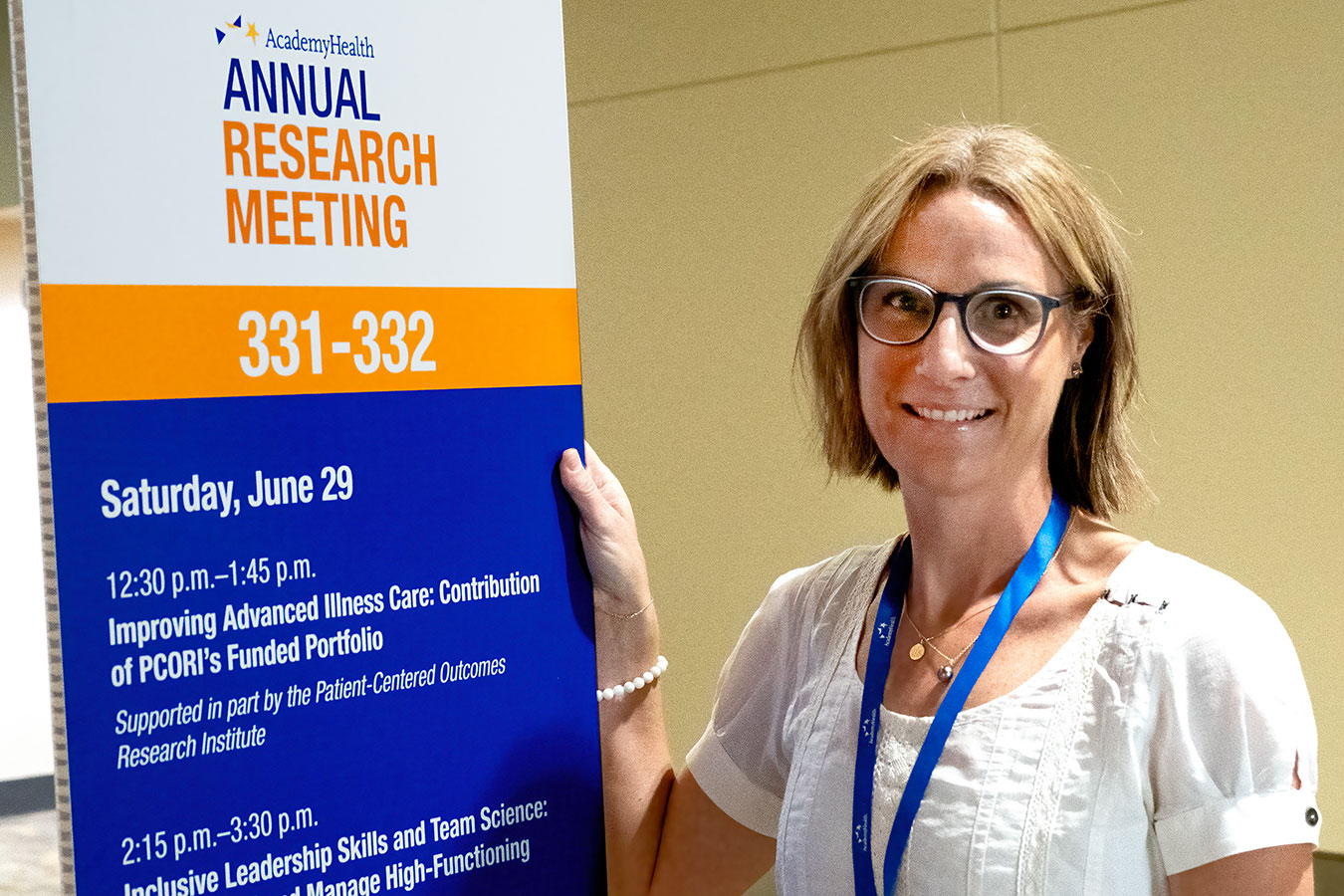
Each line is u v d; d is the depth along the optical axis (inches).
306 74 43.7
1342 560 111.8
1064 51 120.8
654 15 142.6
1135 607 50.6
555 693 51.1
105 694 39.6
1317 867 112.3
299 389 43.7
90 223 39.2
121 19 39.7
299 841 43.6
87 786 39.3
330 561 44.5
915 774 51.9
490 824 48.8
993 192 52.2
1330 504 112.0
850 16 131.6
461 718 48.1
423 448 47.0
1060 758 49.4
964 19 125.7
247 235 42.4
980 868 49.1
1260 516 115.1
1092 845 48.0
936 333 51.7
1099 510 58.0
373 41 45.3
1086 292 53.4
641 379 148.1
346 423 44.9
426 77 46.6
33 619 177.0
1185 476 118.1
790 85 135.5
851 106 132.4
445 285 47.4
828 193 134.5
